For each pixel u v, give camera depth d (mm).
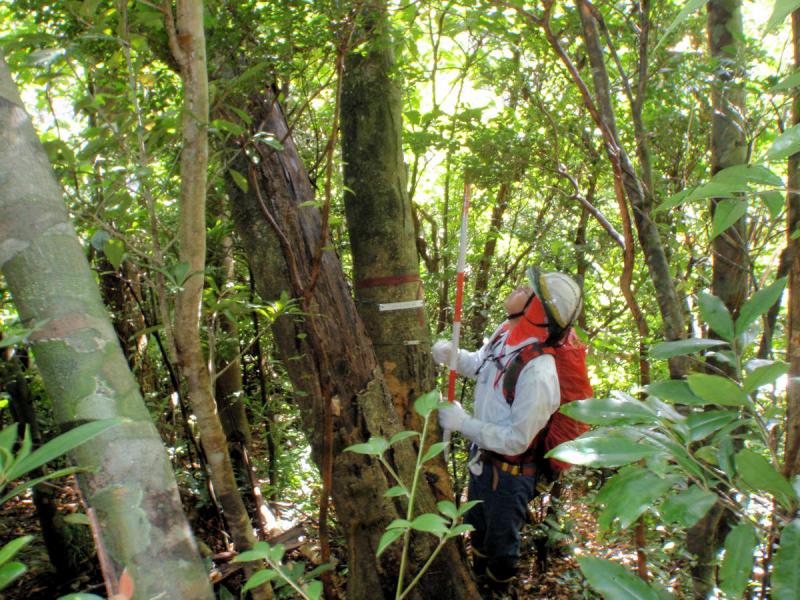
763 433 861
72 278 921
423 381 2645
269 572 999
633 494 773
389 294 2604
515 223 4098
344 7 1821
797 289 873
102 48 1660
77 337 900
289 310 1875
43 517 3113
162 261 1425
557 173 2713
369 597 2299
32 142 962
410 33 2529
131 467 885
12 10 1711
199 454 3229
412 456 2408
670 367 1901
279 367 4719
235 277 4031
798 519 742
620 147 1901
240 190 2275
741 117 2146
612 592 768
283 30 1835
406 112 2723
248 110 2160
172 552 883
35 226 917
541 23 1808
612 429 902
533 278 2674
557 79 2910
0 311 2395
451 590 2336
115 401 905
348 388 2291
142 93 1702
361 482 2275
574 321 2689
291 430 4781
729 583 762
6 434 649
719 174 716
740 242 2043
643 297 3746
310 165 3402
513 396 2662
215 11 1787
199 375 1480
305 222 2307
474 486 2912
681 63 2473
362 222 2625
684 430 896
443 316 3832
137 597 843
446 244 3822
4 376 2857
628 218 1806
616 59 2039
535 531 3270
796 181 1216
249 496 3869
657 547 2850
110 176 1413
